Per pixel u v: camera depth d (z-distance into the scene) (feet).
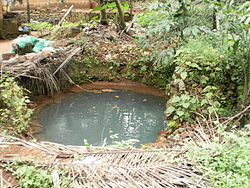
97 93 19.95
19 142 9.99
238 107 12.60
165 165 8.72
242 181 7.54
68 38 26.61
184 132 12.45
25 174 8.02
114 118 15.88
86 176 8.31
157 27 14.14
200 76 13.73
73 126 14.87
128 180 8.11
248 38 12.55
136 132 14.11
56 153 9.43
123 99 18.84
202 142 10.04
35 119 15.64
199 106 13.12
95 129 14.53
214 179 7.89
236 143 8.95
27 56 19.22
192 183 7.88
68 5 41.70
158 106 17.58
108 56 22.38
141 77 21.50
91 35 25.02
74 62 21.93
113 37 24.58
